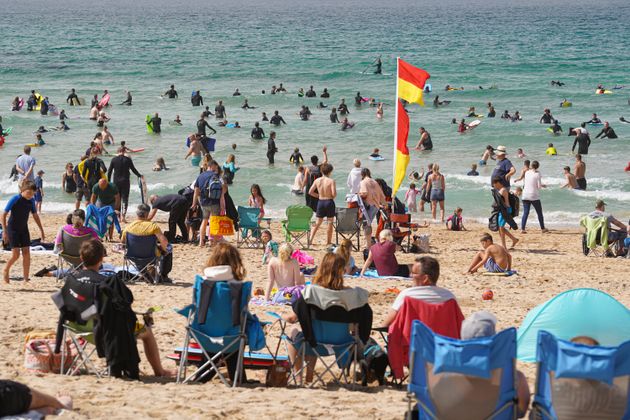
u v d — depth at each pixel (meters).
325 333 7.84
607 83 66.50
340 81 69.19
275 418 6.43
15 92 61.00
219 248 8.05
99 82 68.38
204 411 6.51
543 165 35.34
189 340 8.28
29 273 14.43
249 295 7.73
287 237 18.81
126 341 7.80
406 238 20.52
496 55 89.44
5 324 10.35
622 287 15.01
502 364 5.55
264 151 38.44
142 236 13.60
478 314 5.89
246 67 78.50
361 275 15.05
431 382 5.59
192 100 54.78
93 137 42.09
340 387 7.93
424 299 7.78
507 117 48.53
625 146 39.94
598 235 18.66
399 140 18.03
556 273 16.45
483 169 34.47
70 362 8.28
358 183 20.05
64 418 6.02
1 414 5.92
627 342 5.34
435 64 80.50
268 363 8.27
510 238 21.39
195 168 33.72
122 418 6.22
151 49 98.88
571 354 5.34
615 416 5.39
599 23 158.88
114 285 7.74
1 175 32.16
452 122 45.81
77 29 143.25
